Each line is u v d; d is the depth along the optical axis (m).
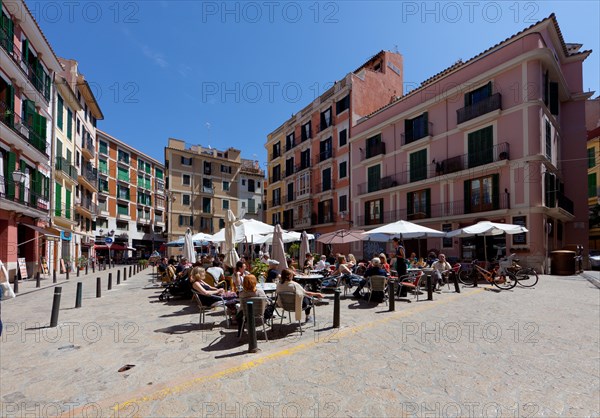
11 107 16.16
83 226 33.16
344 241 14.34
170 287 10.24
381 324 6.66
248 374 4.21
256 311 5.51
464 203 21.25
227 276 10.08
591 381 4.02
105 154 48.66
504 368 4.41
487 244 19.69
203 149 51.00
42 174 19.67
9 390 3.93
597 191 30.77
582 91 22.88
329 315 7.62
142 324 6.98
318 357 4.80
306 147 36.28
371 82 31.80
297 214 36.94
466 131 21.45
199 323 6.98
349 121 30.41
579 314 7.51
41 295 12.07
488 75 20.14
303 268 12.40
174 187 46.38
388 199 26.53
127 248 44.50
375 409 3.38
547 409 3.38
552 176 19.38
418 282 10.05
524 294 10.52
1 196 14.79
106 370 4.48
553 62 18.95
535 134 18.20
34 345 5.62
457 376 4.16
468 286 12.80
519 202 18.52
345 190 30.70
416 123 24.94
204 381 4.01
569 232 22.58
